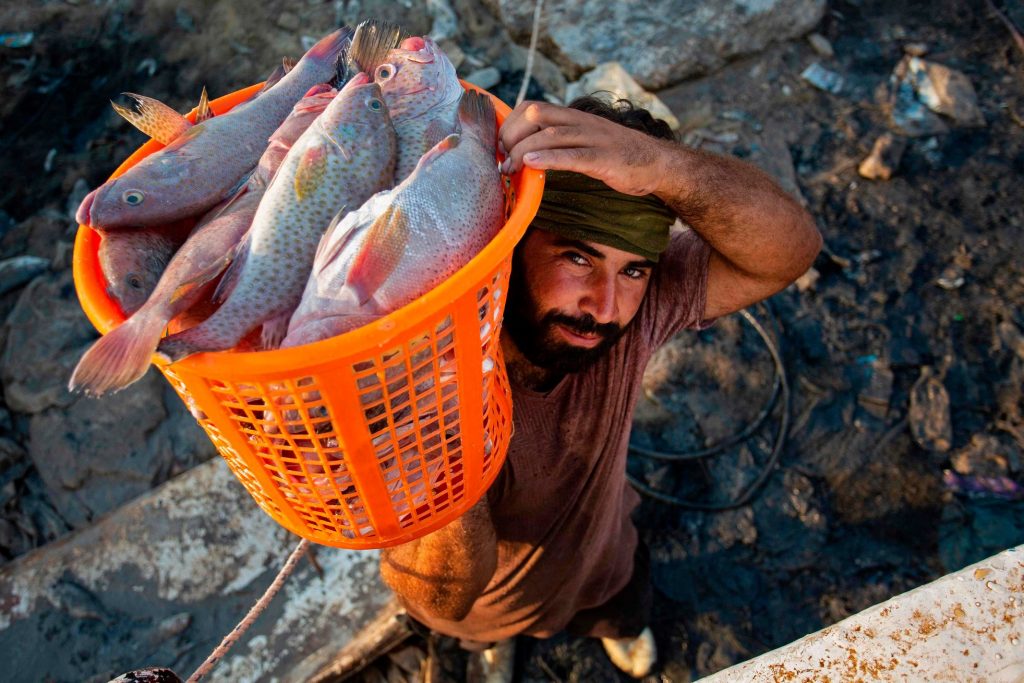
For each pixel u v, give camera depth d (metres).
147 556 2.74
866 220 3.76
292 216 1.16
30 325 3.25
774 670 1.46
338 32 1.51
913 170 3.92
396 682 2.70
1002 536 2.99
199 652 2.60
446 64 1.35
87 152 3.64
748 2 4.21
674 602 2.91
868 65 4.28
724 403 3.29
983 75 4.25
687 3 4.17
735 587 2.94
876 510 3.08
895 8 4.52
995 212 3.77
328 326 1.04
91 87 3.72
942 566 2.96
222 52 3.89
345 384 1.00
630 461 3.18
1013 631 1.48
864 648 1.47
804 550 3.01
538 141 1.23
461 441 1.26
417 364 1.17
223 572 2.73
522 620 2.17
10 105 3.61
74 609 2.64
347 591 2.70
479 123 1.31
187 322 1.21
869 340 3.43
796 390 3.33
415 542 1.73
